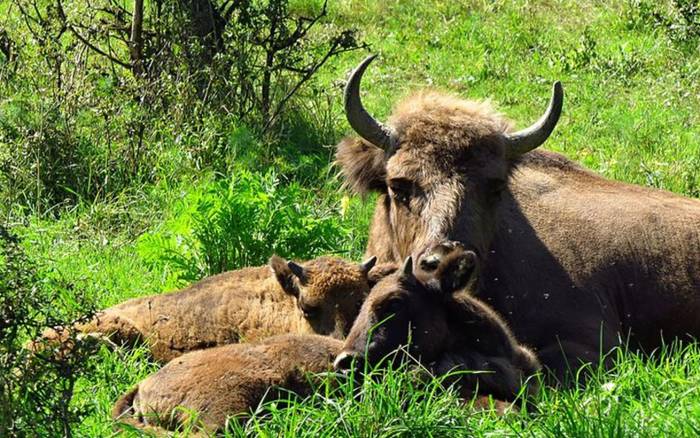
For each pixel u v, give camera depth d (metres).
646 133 42.12
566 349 25.44
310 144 39.91
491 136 24.62
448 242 22.53
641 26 54.16
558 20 55.47
